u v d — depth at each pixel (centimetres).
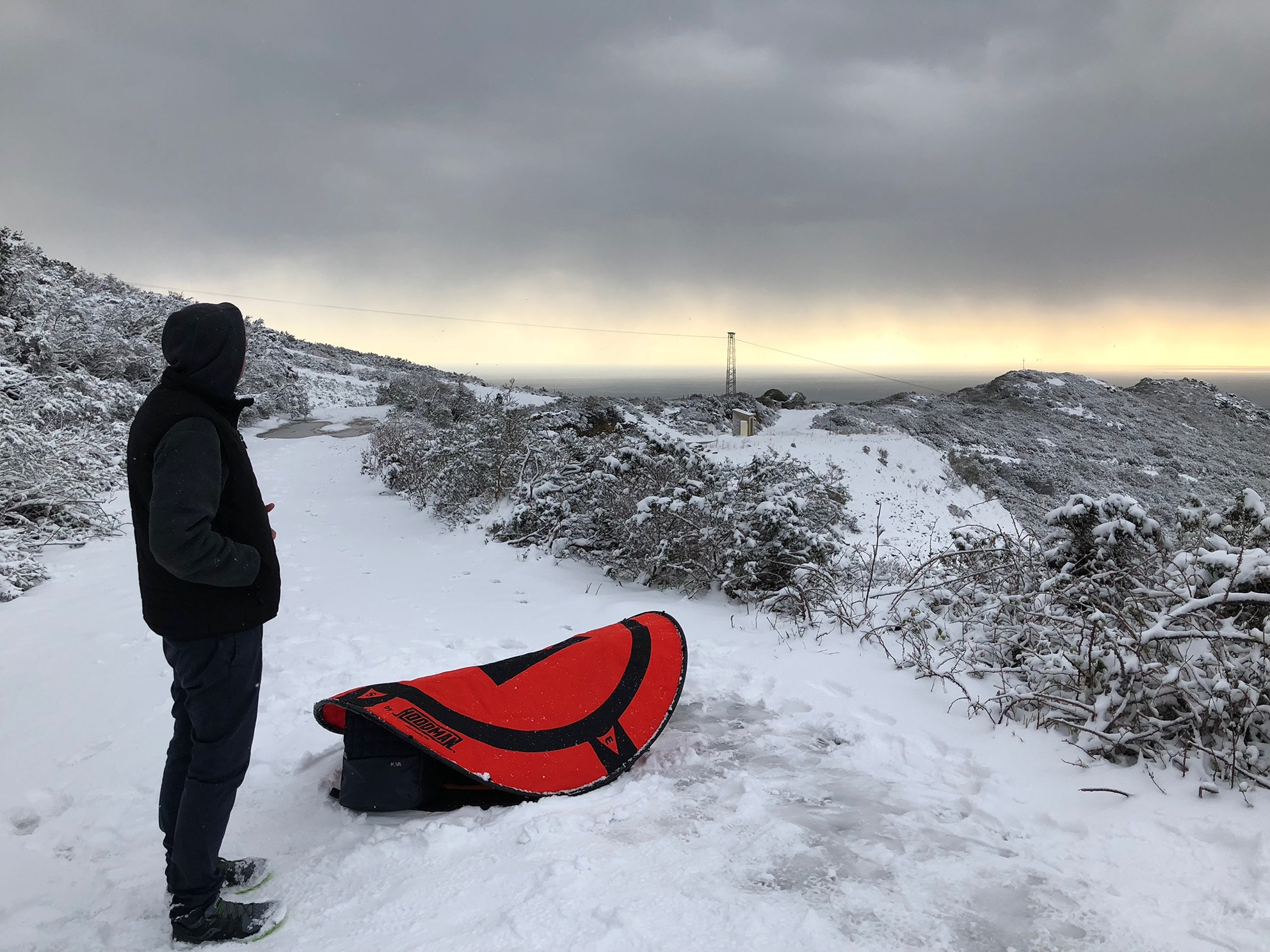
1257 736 348
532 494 1031
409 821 312
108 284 2877
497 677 361
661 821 306
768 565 687
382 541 1055
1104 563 470
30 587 785
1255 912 235
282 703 455
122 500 1288
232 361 254
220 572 233
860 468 2605
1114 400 6116
